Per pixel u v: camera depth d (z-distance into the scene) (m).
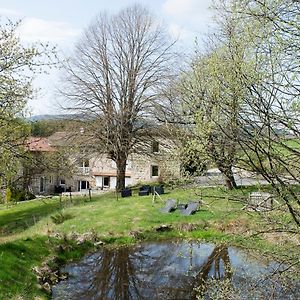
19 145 17.19
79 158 34.88
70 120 35.72
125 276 17.08
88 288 15.74
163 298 14.77
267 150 6.18
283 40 5.96
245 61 6.16
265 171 6.04
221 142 6.49
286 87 6.00
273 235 9.05
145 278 16.81
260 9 6.13
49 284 15.65
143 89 36.00
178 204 26.34
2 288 13.20
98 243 21.61
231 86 6.17
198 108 6.91
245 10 6.35
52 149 33.72
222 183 8.16
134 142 36.47
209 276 16.22
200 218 23.83
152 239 22.48
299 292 7.93
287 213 6.84
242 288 8.70
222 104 6.36
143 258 19.56
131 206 27.80
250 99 6.08
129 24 37.16
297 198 6.13
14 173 17.73
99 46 36.66
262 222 7.85
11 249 16.84
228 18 7.00
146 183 42.62
